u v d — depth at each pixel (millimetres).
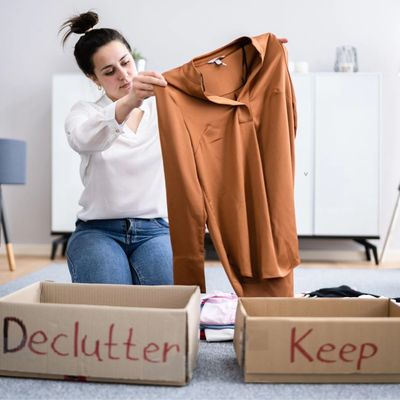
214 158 1200
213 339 1221
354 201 3004
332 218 3012
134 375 903
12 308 933
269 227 1170
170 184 1165
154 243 1431
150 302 1104
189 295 1083
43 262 3016
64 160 3076
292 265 1195
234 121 1191
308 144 2994
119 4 3314
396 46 3234
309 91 2977
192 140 1183
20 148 2713
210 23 3285
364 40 3244
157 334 898
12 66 3385
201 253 1174
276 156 1188
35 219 3406
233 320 1283
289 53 3268
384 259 3266
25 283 2266
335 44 3258
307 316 1095
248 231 1210
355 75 2969
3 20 3381
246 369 912
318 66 3264
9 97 3391
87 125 1219
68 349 918
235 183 1178
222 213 1202
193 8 3287
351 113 2980
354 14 3244
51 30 3359
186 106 1194
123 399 851
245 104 1195
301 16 3258
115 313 907
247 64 1269
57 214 3094
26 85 3381
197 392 880
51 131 3311
